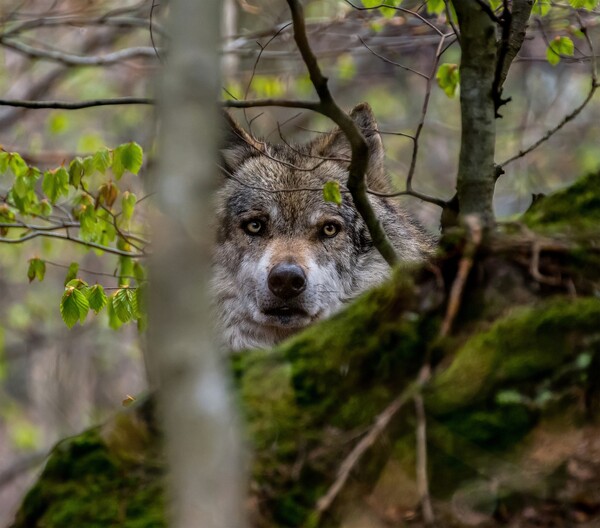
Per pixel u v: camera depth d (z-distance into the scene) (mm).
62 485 7672
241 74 24938
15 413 32781
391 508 7207
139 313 13242
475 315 7875
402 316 8008
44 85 28922
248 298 14992
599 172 8758
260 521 7238
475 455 7262
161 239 5516
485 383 7453
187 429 5426
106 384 34438
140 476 7605
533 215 8711
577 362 7375
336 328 8227
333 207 15062
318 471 7445
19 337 34469
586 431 7246
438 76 13414
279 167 15453
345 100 36312
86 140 25594
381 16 20766
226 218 15328
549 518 6961
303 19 8273
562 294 7797
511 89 33094
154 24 19250
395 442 7414
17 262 31422
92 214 13812
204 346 5492
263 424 7703
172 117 5664
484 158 9352
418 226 16031
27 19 26531
